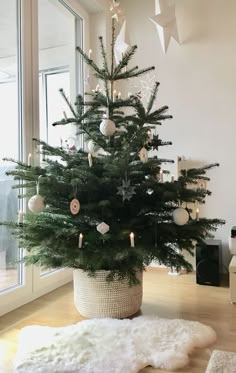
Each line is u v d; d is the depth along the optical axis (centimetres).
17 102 257
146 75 357
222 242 333
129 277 211
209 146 338
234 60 329
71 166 227
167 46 337
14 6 254
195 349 186
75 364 168
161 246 223
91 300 226
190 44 342
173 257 220
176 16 346
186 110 345
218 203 335
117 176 214
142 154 221
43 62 291
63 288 294
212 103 336
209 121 337
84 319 227
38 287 272
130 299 228
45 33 296
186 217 219
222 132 333
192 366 171
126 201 225
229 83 330
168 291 282
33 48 266
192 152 344
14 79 255
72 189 212
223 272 333
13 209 256
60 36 317
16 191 257
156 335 196
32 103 265
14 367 170
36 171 214
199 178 234
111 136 230
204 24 338
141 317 221
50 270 291
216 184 336
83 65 343
